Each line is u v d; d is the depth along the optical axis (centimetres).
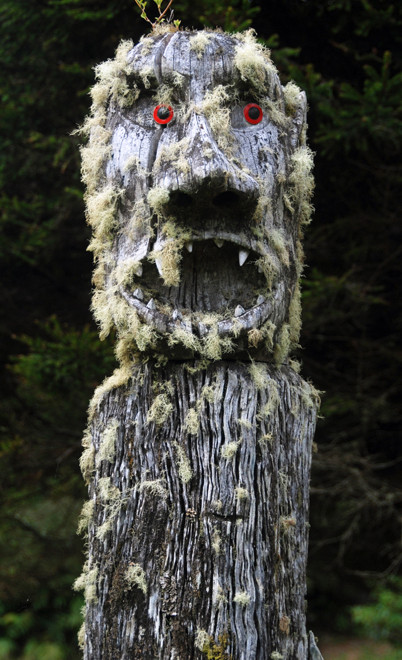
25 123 581
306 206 230
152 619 185
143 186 202
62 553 630
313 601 711
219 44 207
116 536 193
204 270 208
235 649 181
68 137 544
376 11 474
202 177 182
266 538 192
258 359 206
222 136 198
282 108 221
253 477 192
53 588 630
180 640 182
